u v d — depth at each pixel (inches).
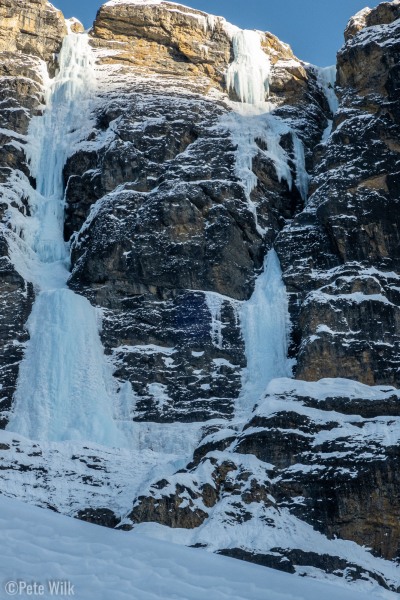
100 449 1760.6
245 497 1459.2
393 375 2078.0
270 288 2347.4
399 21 2581.2
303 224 2396.7
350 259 2301.9
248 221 2463.1
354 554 1437.0
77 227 2591.0
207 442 1659.7
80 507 1599.4
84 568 731.4
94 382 2217.0
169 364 2258.9
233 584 749.9
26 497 1605.6
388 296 2207.2
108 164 2578.7
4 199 2549.2
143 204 2480.3
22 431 2133.4
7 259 2394.2
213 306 2325.3
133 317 2325.3
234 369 2252.7
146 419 2171.5
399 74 2485.2
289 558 1362.0
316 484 1498.5
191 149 2596.0
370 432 1567.4
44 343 2261.3
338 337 2107.5
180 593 718.5
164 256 2384.4
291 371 2215.8
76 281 2397.9
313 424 1590.8
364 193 2354.8
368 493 1486.2
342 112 2524.6
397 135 2422.5
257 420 1611.7
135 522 1438.2
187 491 1470.2
